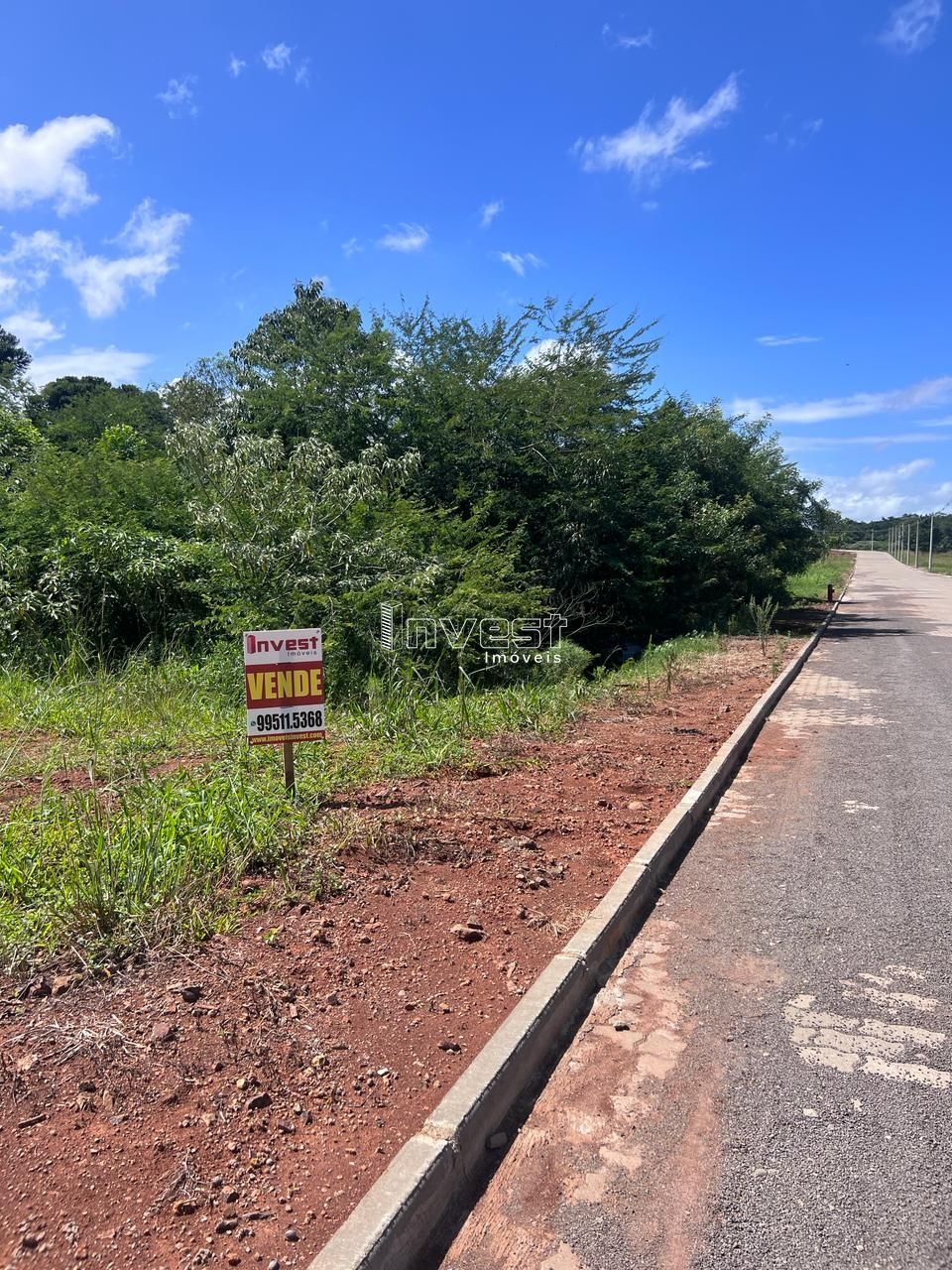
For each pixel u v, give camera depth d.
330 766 6.35
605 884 4.70
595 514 16.58
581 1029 3.46
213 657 10.00
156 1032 3.03
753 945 4.20
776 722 10.05
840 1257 2.30
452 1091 2.81
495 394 15.94
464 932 3.96
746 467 24.86
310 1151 2.58
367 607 9.92
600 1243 2.37
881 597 37.91
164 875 4.00
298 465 10.77
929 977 3.85
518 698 9.05
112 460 14.80
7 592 10.73
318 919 4.00
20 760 6.54
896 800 6.72
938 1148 2.73
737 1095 3.02
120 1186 2.38
